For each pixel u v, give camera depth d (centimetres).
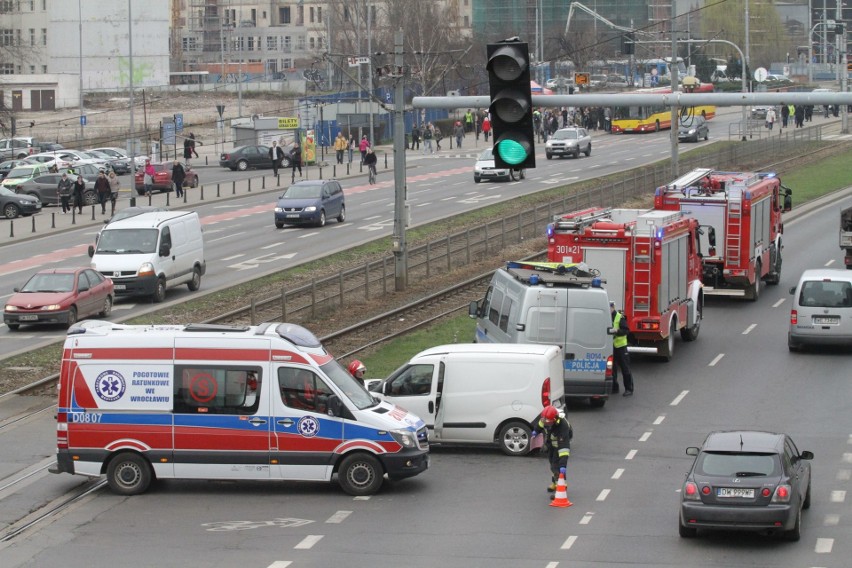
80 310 5925
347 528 3045
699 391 4669
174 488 3484
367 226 9212
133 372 3384
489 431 3831
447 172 13012
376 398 3553
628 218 5453
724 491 2775
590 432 4078
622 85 19288
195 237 6956
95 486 3509
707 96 3388
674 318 5250
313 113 16212
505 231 8450
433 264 7581
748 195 6238
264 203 10912
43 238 9075
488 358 3841
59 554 2872
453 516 3138
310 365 3375
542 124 16288
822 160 13138
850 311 5206
